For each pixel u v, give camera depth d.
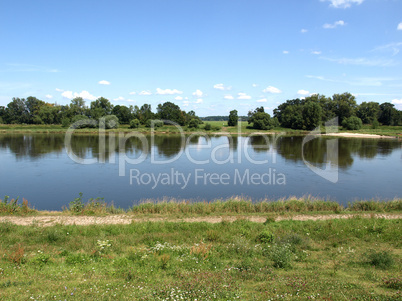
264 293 7.55
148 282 8.39
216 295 7.33
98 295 7.32
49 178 30.44
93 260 10.49
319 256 11.24
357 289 7.83
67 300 6.96
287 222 15.69
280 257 10.27
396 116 117.19
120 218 17.00
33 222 15.42
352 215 17.66
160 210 18.38
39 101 126.31
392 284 8.18
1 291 7.55
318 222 15.55
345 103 110.88
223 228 14.53
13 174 32.03
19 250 10.71
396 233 13.55
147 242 12.80
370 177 31.70
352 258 10.95
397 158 44.28
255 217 17.30
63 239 12.95
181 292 7.44
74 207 18.42
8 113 123.44
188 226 14.80
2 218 16.47
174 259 10.40
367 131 94.06
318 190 26.64
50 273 9.10
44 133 85.12
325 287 7.95
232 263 10.30
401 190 26.70
